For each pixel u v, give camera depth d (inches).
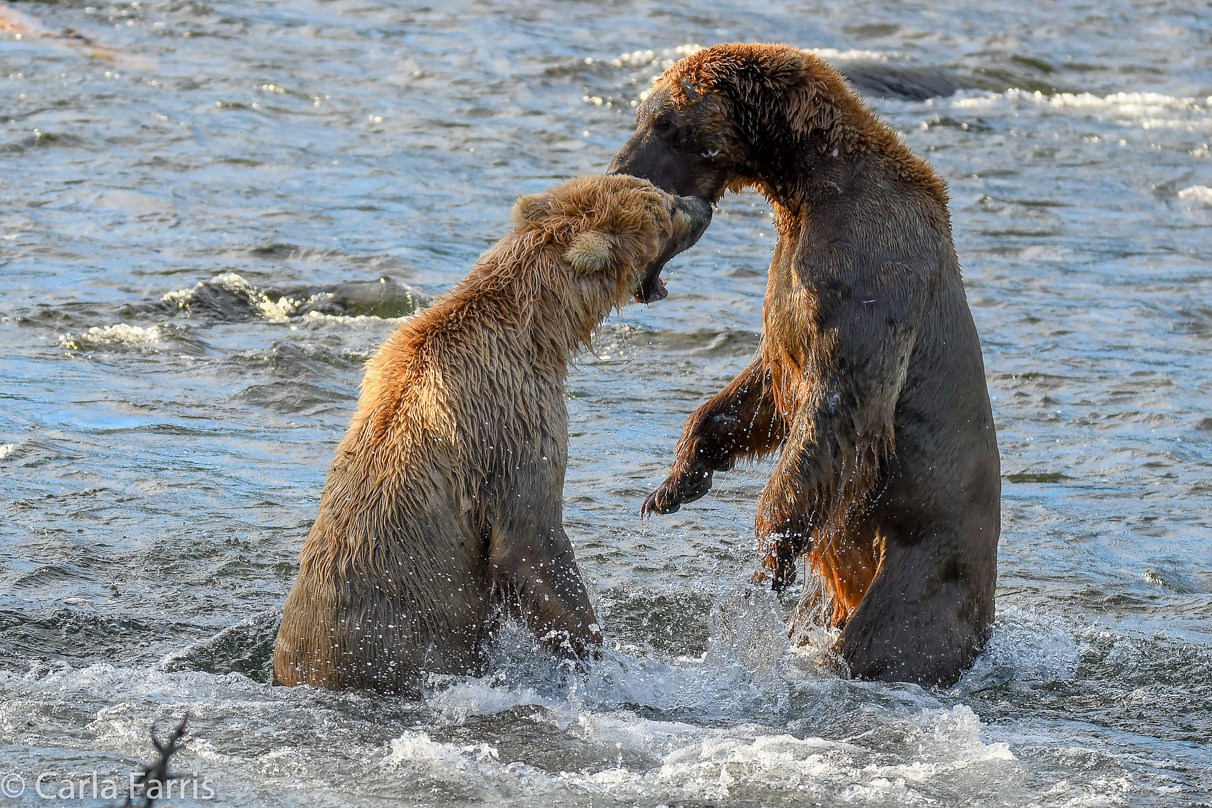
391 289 850.1
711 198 416.2
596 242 360.2
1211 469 629.0
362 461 348.8
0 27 1601.9
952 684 389.7
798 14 2003.0
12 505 493.0
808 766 309.0
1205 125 1552.7
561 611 352.2
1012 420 704.4
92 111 1295.5
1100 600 471.8
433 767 299.1
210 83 1441.9
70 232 957.8
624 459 606.5
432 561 344.8
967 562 394.9
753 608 387.2
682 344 808.3
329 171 1175.0
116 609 412.5
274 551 471.2
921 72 1654.8
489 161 1238.9
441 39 1720.0
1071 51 1909.4
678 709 356.8
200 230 980.6
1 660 366.3
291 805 277.9
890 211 387.9
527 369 355.6
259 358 710.5
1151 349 846.5
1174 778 315.3
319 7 1856.5
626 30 1833.2
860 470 382.9
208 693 344.2
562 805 284.2
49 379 663.1
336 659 340.8
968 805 291.9
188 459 567.5
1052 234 1135.0
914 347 384.2
